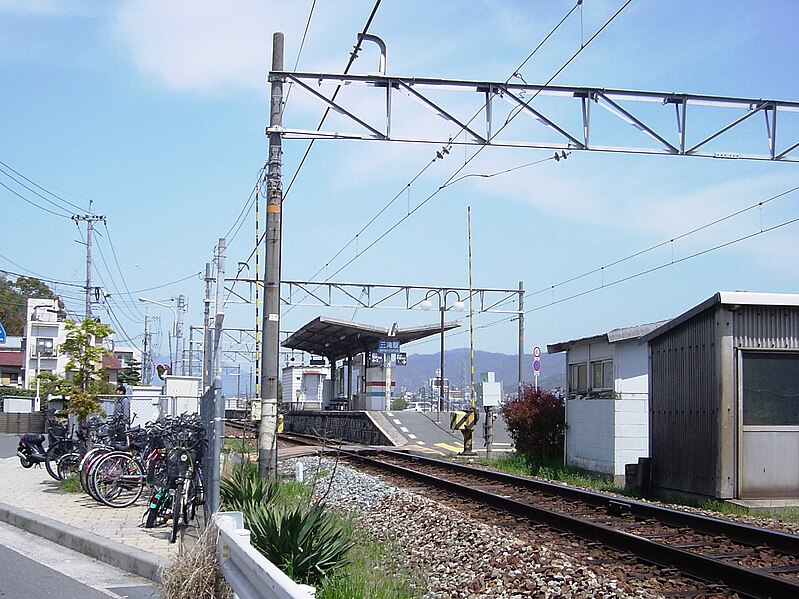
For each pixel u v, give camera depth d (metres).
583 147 13.66
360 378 44.00
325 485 15.69
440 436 31.75
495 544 9.20
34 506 11.93
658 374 15.70
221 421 9.43
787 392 14.00
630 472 16.25
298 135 14.10
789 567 8.30
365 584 7.15
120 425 14.28
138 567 8.26
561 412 21.84
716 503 13.39
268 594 4.95
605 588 7.36
